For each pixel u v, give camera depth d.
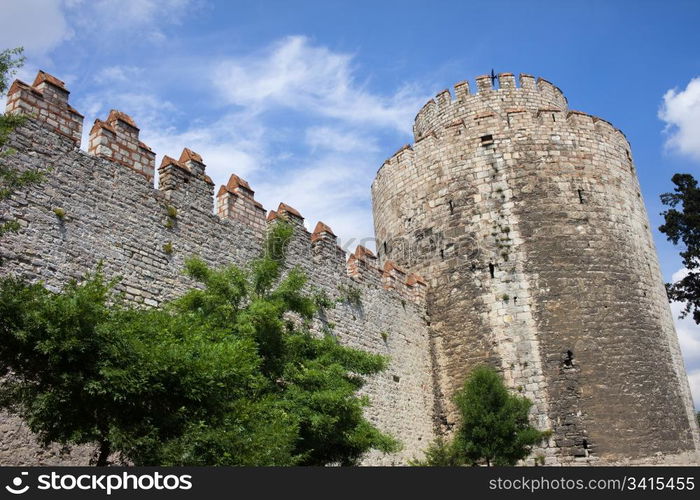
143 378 9.04
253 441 10.12
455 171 26.86
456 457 20.05
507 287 24.23
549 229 24.72
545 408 22.19
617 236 25.23
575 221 24.92
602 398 22.05
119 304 11.19
